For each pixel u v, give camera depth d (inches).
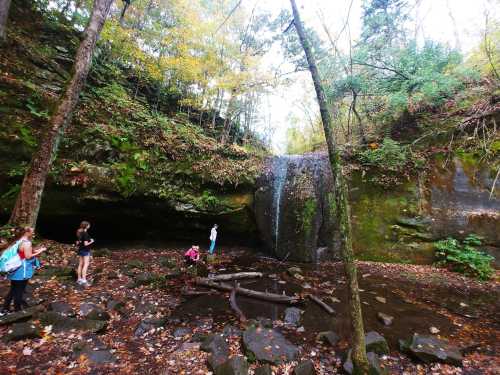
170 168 412.8
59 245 309.7
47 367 128.2
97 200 337.4
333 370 145.1
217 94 580.7
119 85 488.7
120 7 506.6
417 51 424.5
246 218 466.9
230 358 136.9
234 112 676.1
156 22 498.3
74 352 140.9
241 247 485.4
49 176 303.6
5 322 152.3
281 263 396.5
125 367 136.9
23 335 144.7
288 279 315.9
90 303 194.1
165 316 200.7
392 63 425.7
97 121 380.5
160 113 540.7
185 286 268.7
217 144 516.1
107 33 426.0
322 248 417.1
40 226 334.3
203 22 506.0
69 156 327.6
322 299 252.7
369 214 425.7
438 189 400.2
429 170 414.6
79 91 275.0
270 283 300.0
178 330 180.2
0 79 302.2
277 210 450.0
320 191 441.1
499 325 208.2
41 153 250.8
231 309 223.8
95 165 342.6
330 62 466.0
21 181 288.5
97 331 164.4
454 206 382.9
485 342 182.4
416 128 465.4
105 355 142.5
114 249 397.7
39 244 293.0
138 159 381.1
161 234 437.4
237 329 184.1
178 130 472.1
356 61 428.1
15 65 332.5
